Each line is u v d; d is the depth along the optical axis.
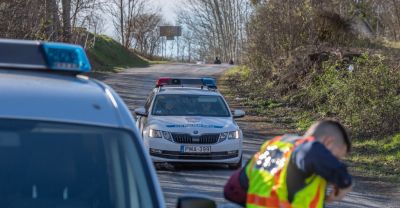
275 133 46.44
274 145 10.20
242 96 66.12
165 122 30.14
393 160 35.44
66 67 10.21
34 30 39.06
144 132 30.34
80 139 8.91
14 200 8.32
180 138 29.73
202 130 29.83
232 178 10.66
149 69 115.06
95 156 8.86
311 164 9.41
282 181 9.75
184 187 26.05
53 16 42.59
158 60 179.50
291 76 62.25
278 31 67.94
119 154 8.94
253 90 68.88
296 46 66.56
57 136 8.84
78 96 9.41
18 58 10.13
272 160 10.04
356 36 68.19
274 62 66.94
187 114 31.64
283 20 67.81
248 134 45.47
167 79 35.81
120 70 107.31
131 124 9.34
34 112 8.92
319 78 56.53
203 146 29.73
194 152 29.70
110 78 85.50
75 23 45.12
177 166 30.33
